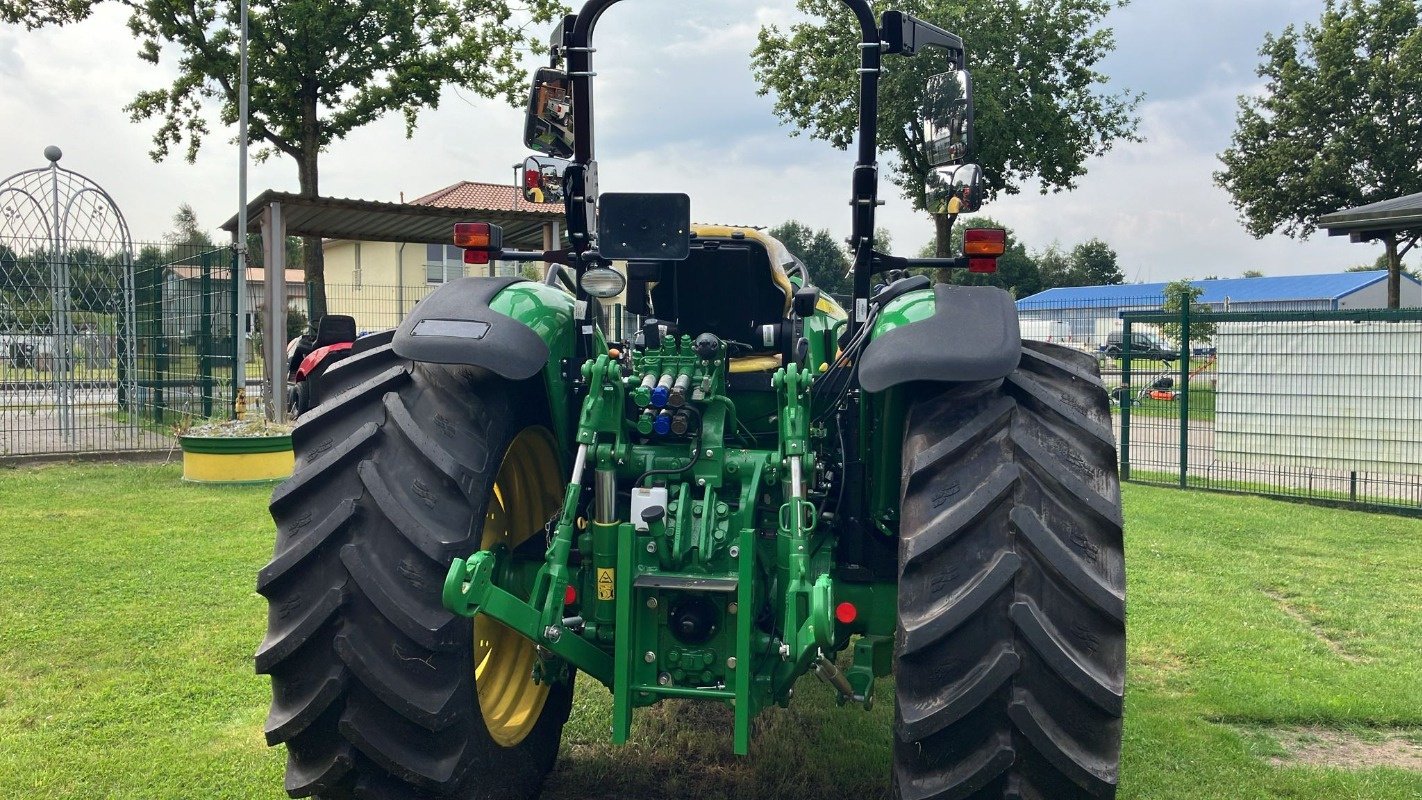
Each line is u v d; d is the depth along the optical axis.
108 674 4.20
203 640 4.62
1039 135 18.97
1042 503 2.16
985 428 2.28
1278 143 25.00
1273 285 53.66
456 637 2.33
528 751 3.01
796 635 2.40
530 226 15.01
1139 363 15.45
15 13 18.34
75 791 3.15
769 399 3.21
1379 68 23.39
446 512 2.36
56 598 5.28
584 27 2.99
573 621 2.66
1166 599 5.68
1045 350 2.82
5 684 4.07
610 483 2.67
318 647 2.29
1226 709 4.04
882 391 2.64
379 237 16.39
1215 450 11.23
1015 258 64.06
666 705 4.06
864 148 2.90
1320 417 10.34
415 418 2.47
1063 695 2.04
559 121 3.22
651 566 2.64
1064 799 2.07
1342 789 3.35
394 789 2.34
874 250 2.98
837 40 17.56
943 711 2.03
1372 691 4.24
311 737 2.32
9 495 8.58
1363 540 7.50
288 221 14.68
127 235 13.25
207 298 13.34
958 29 17.78
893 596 2.97
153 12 18.81
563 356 2.87
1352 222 10.99
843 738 3.72
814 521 2.55
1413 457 9.66
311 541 2.28
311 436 2.48
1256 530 7.87
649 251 2.91
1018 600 2.05
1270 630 5.08
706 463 2.74
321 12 18.58
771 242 3.27
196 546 6.55
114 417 14.72
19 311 12.59
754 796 3.26
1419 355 9.62
